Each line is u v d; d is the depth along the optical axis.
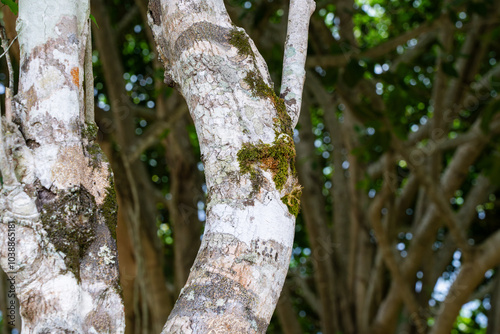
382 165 6.74
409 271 6.14
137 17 6.71
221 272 1.24
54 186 1.40
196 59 1.48
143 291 5.59
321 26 5.40
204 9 1.55
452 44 5.74
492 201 7.96
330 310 6.68
